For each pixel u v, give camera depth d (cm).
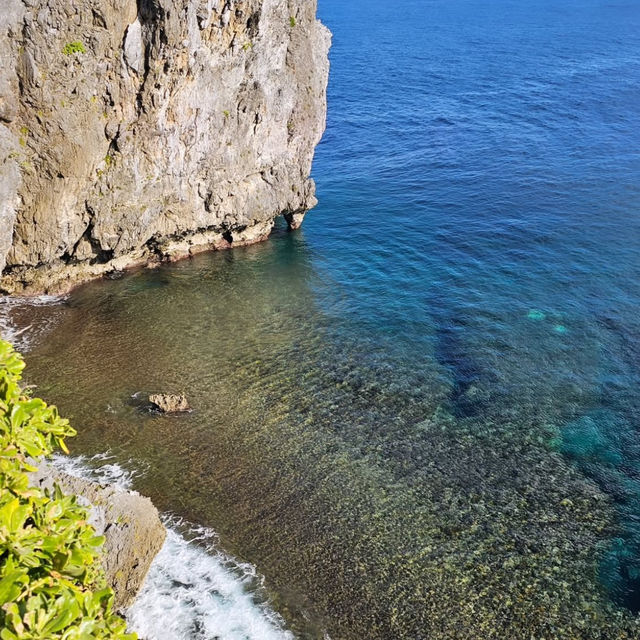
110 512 2042
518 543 2538
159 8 3541
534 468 2895
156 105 3900
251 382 3425
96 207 3950
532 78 10675
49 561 979
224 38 4050
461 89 10056
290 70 4634
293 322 4022
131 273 4472
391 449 2991
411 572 2420
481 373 3528
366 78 11006
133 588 1953
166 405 3145
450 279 4541
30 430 1146
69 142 3631
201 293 4306
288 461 2903
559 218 5441
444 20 19050
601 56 12500
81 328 3788
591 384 3428
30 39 3300
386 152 7294
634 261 4691
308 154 5100
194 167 4366
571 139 7556
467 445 3025
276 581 2373
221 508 2656
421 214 5616
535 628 2236
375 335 3894
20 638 797
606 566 2448
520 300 4244
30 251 3819
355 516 2641
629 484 2814
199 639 2148
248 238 5044
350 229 5362
